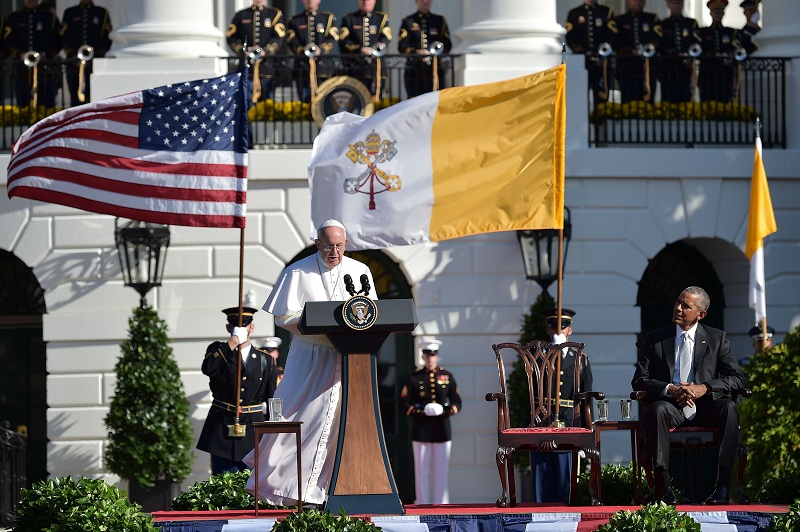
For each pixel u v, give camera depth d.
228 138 57.12
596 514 44.53
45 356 80.62
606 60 77.88
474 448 74.31
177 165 56.81
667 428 47.38
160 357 71.12
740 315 78.50
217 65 74.88
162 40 75.50
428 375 70.75
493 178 58.31
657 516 41.66
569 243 75.50
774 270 77.12
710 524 44.31
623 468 53.00
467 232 58.41
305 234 74.25
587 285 75.50
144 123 57.03
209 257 74.06
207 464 72.81
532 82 58.34
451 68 76.50
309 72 76.56
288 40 78.69
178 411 70.69
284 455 45.97
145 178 56.84
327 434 45.72
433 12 86.31
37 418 80.62
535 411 50.72
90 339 74.12
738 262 78.19
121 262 72.19
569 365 63.25
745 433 57.38
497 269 75.06
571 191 75.56
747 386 57.91
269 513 45.75
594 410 74.81
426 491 70.75
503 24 75.88
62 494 43.62
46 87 77.88
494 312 74.88
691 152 76.25
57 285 74.44
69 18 79.19
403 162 58.84
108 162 57.00
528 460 71.25
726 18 91.56
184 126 57.03
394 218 58.56
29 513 43.56
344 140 59.47
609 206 75.81
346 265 47.19
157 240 71.81
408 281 75.69
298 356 46.59
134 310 71.88
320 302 43.44
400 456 76.88
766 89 81.69
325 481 45.69
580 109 76.00
